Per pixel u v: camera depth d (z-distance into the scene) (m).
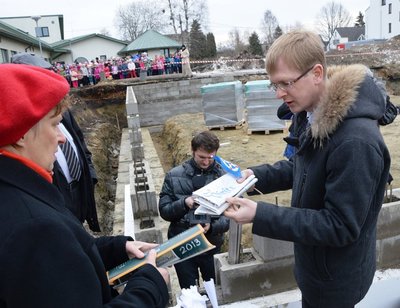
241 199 1.45
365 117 1.34
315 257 1.51
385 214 2.70
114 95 16.28
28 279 0.86
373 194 1.35
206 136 2.71
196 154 2.75
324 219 1.33
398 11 42.00
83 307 0.90
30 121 0.95
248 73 17.98
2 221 0.89
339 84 1.33
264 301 2.54
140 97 16.14
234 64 26.02
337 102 1.31
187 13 47.31
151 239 3.87
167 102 16.25
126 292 1.10
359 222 1.32
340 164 1.31
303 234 1.35
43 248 0.88
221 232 2.78
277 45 1.38
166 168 10.09
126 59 18.66
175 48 33.69
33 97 0.97
